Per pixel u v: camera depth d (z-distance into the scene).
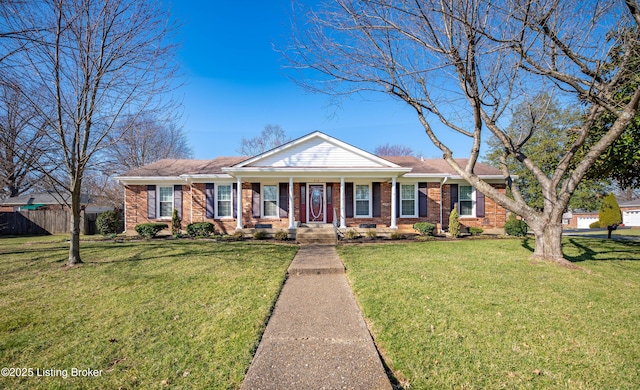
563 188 7.31
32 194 27.75
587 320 4.11
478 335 3.70
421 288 5.38
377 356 3.25
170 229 14.85
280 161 13.87
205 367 3.10
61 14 6.60
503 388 2.77
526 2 5.89
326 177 13.82
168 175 14.88
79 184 7.48
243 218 14.70
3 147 6.81
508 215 14.98
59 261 7.80
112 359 3.30
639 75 6.29
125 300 4.98
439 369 3.04
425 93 7.96
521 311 4.38
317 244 11.30
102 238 13.88
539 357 3.25
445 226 15.09
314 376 2.89
